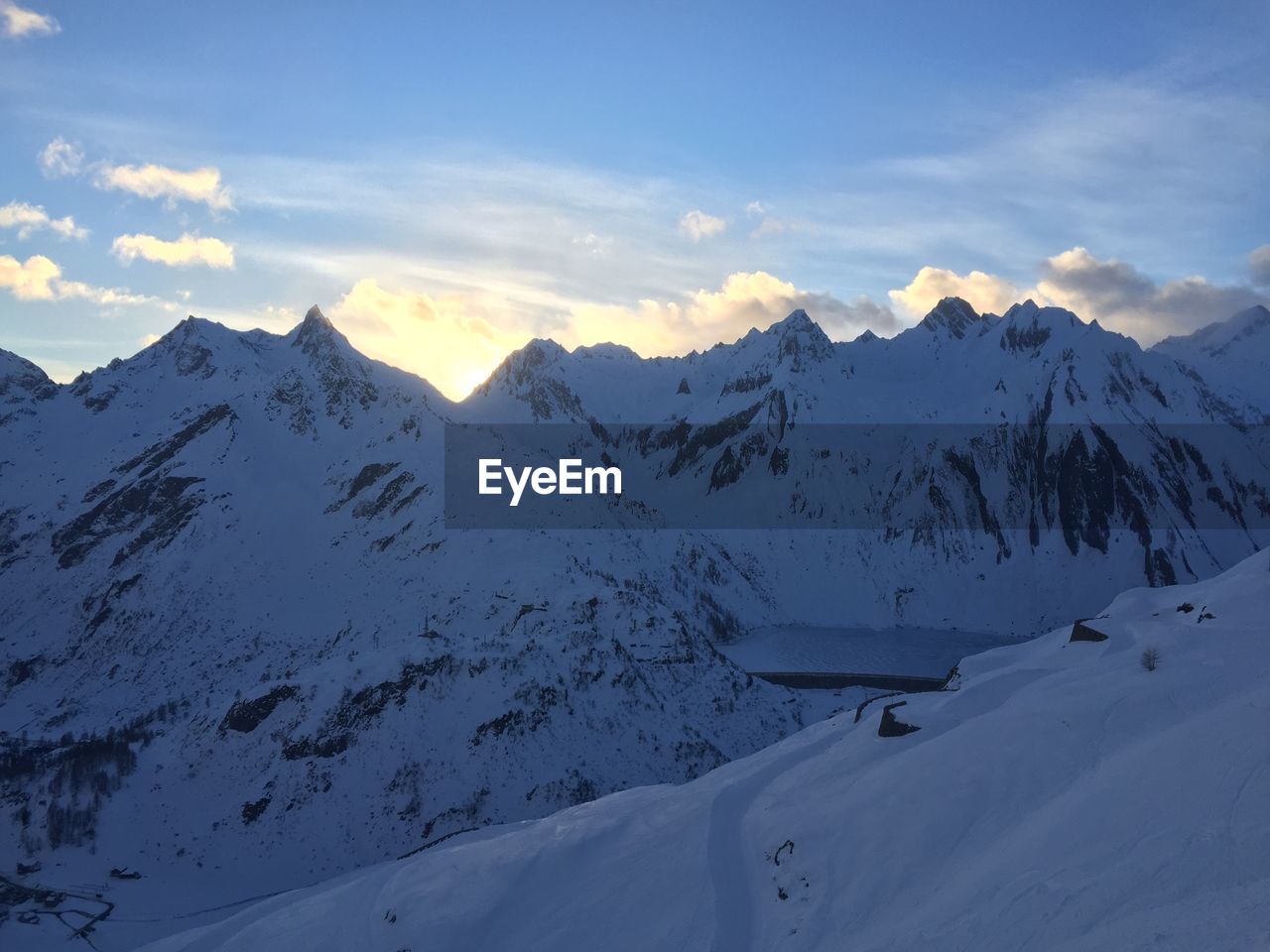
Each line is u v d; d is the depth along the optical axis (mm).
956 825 37750
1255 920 23281
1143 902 26828
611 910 43906
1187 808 30766
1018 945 27609
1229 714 35594
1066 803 35062
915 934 31062
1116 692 42969
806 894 38000
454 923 47312
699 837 46656
